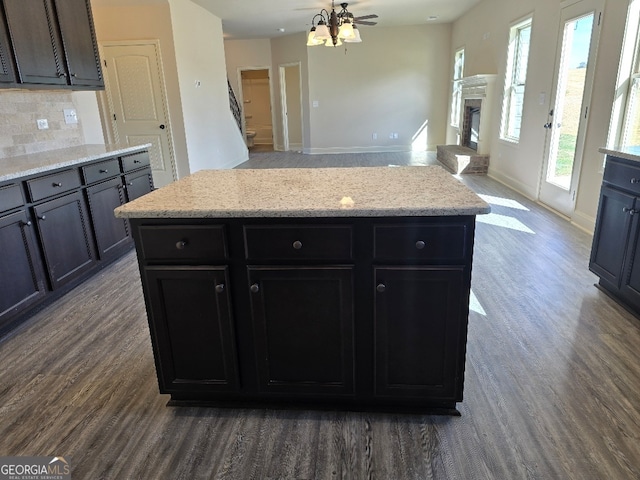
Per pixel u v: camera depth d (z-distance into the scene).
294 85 10.71
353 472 1.50
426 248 1.50
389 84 9.52
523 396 1.84
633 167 2.37
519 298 2.71
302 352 1.70
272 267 1.58
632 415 1.72
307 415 1.78
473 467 1.50
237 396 1.82
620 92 3.48
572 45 4.31
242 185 1.88
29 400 1.91
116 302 2.85
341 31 5.09
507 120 6.20
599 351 2.14
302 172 2.17
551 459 1.52
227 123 8.02
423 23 9.03
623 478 1.43
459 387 1.69
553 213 4.58
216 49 7.35
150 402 1.89
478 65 7.29
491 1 6.61
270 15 7.39
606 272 2.68
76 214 3.02
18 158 3.06
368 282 1.57
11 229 2.43
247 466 1.54
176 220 1.55
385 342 1.64
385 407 1.79
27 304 2.56
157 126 5.96
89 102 4.13
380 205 1.48
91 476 1.51
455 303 1.57
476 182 6.30
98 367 2.15
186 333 1.70
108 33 5.61
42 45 3.05
